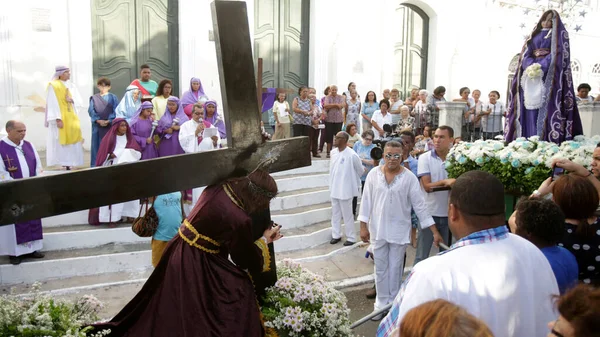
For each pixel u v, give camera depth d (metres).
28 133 8.48
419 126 9.34
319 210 7.51
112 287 5.32
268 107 8.20
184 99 7.76
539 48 4.55
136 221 3.90
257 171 2.53
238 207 2.43
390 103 10.09
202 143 6.67
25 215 2.02
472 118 10.34
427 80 12.95
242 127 2.54
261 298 2.85
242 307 2.38
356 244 6.87
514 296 1.70
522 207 2.31
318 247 6.78
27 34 8.30
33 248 5.47
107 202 2.20
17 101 8.31
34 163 5.76
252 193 2.46
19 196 2.00
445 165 4.51
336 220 6.91
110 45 9.22
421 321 1.12
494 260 1.73
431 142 7.71
